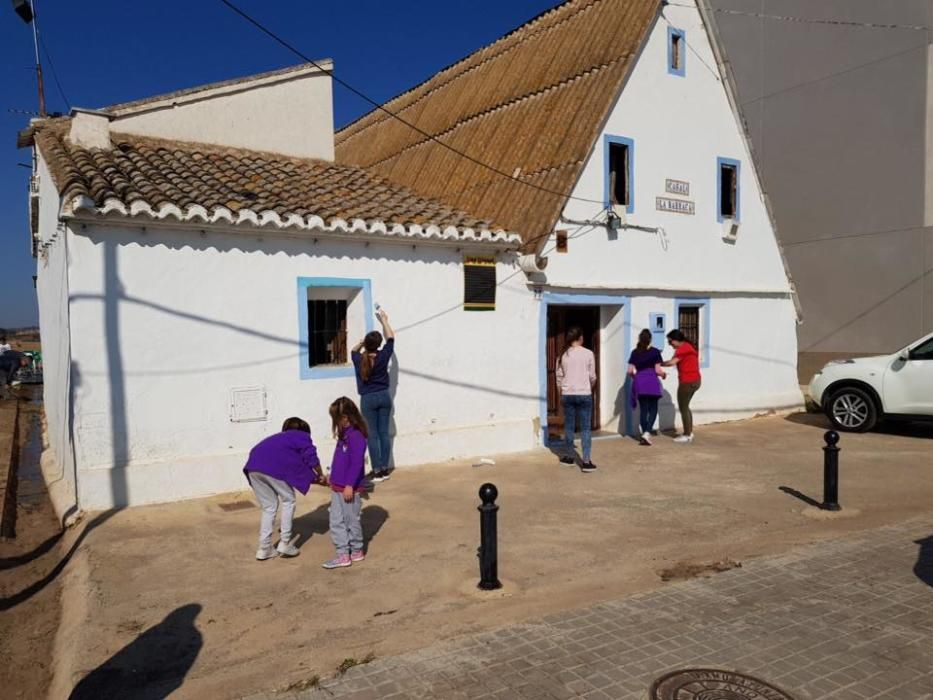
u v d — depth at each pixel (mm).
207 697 3838
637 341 11844
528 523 6922
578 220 10883
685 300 12555
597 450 10508
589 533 6613
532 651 4246
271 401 8156
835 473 7199
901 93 14898
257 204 8094
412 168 14523
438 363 9539
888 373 11586
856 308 15938
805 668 3996
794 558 5816
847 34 15930
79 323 7020
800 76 17000
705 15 12648
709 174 12875
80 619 4844
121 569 5727
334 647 4395
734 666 4023
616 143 11367
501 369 10195
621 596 5102
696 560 5867
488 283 9984
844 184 16094
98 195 7145
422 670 4047
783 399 14234
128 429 7309
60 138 9406
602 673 3967
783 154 17453
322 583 5438
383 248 8953
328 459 8508
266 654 4332
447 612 4887
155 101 9961
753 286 13727
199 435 7715
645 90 11789
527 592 5230
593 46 12523
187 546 6254
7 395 22578
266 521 5910
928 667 4000
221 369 7816
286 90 11039
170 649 4410
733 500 7742
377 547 6246
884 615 4680
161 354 7457
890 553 5906
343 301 9016
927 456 10016
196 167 9297
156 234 7379
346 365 8836
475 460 9695
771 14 17609
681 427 12477
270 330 8117
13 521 7871
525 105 12953
